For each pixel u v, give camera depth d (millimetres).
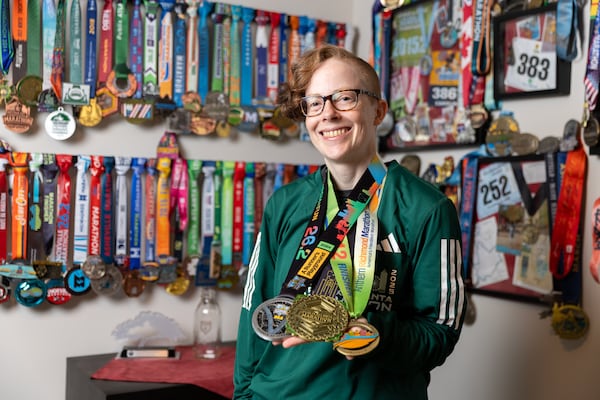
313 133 1327
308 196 1418
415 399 1322
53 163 2223
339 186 1397
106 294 2301
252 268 1476
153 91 2373
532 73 2047
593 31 1812
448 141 2365
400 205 1316
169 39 2395
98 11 2311
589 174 1892
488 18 2182
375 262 1299
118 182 2334
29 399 2256
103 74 2297
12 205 2182
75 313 2324
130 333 2406
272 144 2648
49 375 2285
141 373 2090
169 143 2398
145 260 2379
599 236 1828
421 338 1210
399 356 1184
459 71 2328
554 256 1937
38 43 2203
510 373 2137
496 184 2170
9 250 2209
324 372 1279
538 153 2031
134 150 2391
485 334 2230
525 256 2066
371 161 1365
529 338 2070
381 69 2637
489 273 2189
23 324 2244
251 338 1417
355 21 2830
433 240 1269
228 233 2508
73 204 2301
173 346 2422
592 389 1869
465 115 2277
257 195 2572
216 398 2047
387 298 1288
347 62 1306
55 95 2211
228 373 2115
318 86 1298
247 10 2512
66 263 2262
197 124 2426
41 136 2240
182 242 2443
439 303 1254
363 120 1300
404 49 2568
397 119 2600
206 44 2457
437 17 2420
